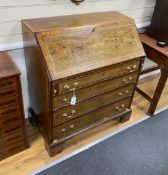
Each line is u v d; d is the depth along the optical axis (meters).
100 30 1.49
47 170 1.59
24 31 1.48
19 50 1.64
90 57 1.41
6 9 1.42
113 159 1.72
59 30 1.35
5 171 1.57
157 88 2.02
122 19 1.65
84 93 1.51
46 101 1.44
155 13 2.01
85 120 1.71
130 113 2.04
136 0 2.05
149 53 1.96
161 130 2.04
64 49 1.33
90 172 1.61
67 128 1.63
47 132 1.63
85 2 1.73
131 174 1.62
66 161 1.67
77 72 1.35
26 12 1.51
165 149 1.85
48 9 1.59
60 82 1.31
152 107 2.14
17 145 1.65
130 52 1.59
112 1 1.90
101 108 1.74
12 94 1.35
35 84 1.60
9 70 1.29
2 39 1.52
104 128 1.99
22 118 1.52
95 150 1.78
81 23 1.49
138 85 2.71
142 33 2.21
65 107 1.48
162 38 1.99
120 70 1.59
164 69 1.87
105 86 1.60
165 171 1.67
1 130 1.47
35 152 1.72
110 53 1.50
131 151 1.80
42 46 1.28
